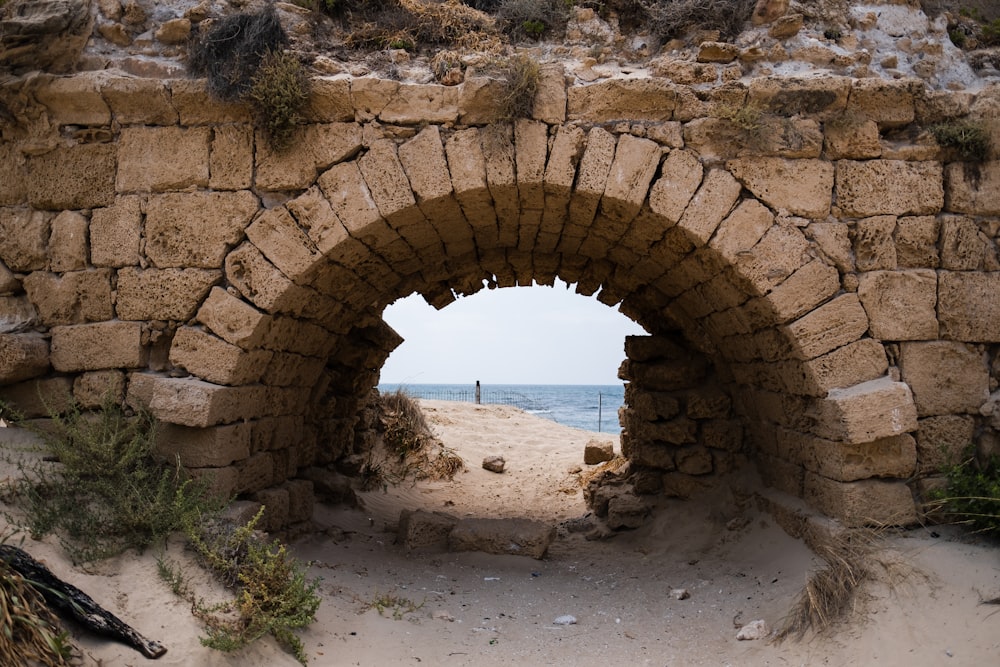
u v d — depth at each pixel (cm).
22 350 573
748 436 819
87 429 545
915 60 640
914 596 491
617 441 1409
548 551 809
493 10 674
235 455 606
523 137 573
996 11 705
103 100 590
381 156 575
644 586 659
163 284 589
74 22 582
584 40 635
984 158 605
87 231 602
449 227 668
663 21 618
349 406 1002
